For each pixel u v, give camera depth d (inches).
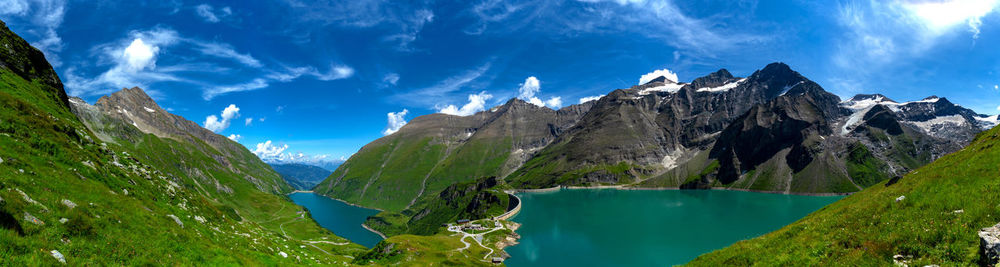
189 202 1955.0
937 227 948.0
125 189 1478.8
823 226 1359.5
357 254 6904.5
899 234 1002.7
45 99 2652.6
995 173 1154.0
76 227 818.2
